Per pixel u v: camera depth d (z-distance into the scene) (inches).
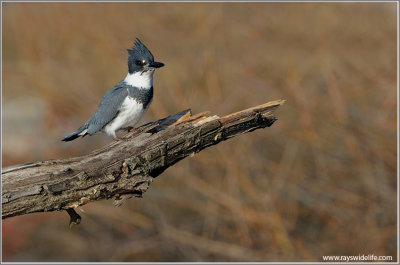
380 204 476.1
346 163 502.6
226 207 504.4
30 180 193.8
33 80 619.5
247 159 502.9
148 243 510.0
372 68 519.5
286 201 507.5
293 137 514.6
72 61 629.0
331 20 575.8
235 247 482.6
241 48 578.6
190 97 530.0
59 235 535.8
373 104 529.3
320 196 505.7
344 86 523.2
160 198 541.0
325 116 500.4
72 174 198.8
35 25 642.8
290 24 582.6
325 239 482.6
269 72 539.2
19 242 526.9
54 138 601.3
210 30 573.3
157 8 611.5
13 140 607.8
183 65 566.9
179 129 212.4
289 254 462.0
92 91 607.2
